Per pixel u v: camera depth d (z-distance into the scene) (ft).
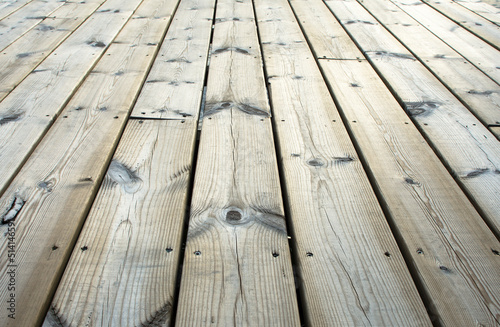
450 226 3.52
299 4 9.73
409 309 2.84
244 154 4.34
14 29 7.76
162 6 9.29
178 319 2.72
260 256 3.17
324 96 5.61
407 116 5.19
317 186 3.92
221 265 3.09
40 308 2.74
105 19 8.38
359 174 4.10
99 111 5.06
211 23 8.38
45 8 9.03
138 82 5.82
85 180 3.88
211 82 5.91
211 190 3.82
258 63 6.61
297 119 5.04
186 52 6.94
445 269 3.13
